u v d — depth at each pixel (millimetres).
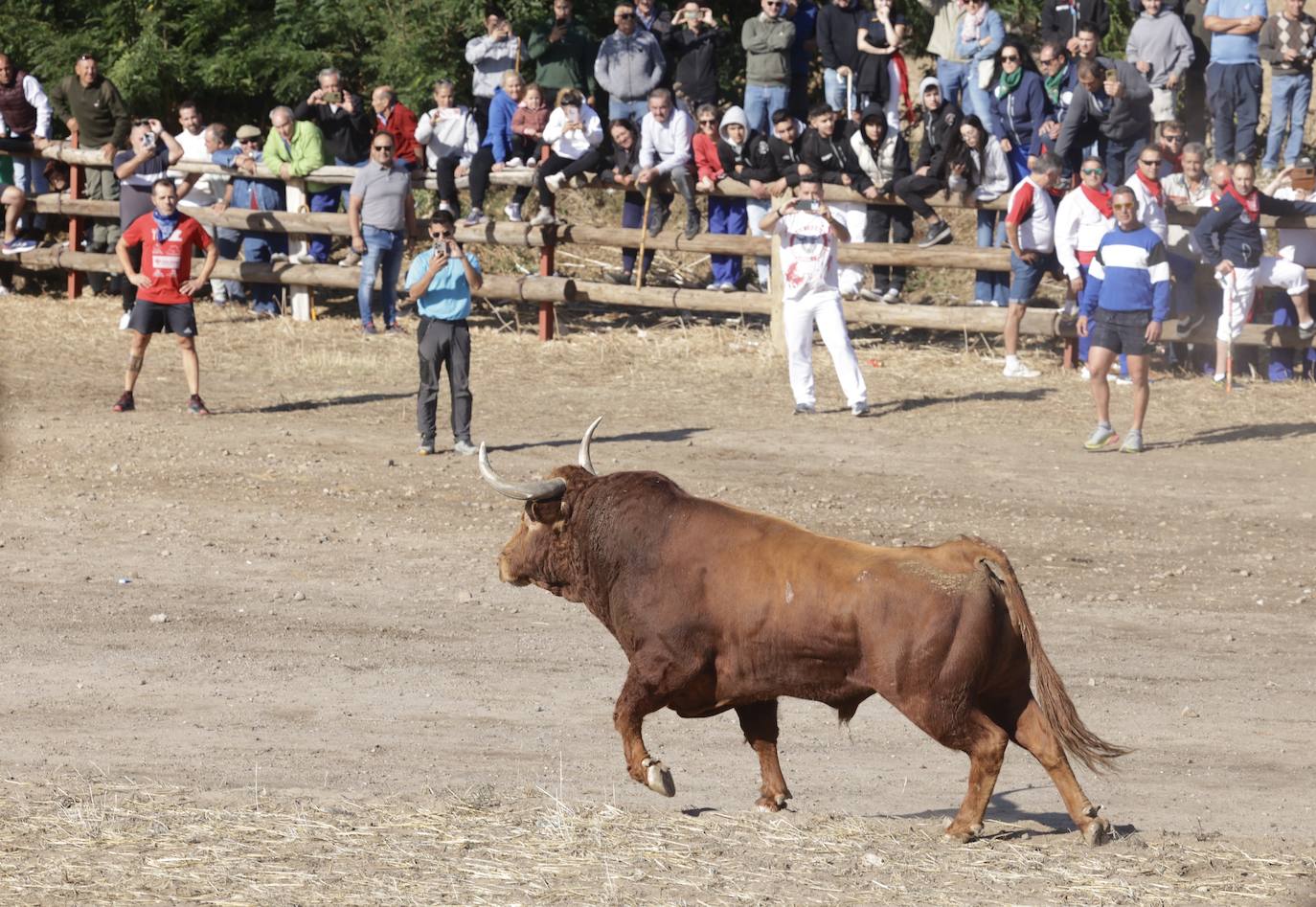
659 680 8547
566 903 6980
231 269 27906
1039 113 24688
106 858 7520
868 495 18172
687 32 26844
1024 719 8359
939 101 24812
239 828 8070
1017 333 24688
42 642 12750
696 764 10516
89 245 29828
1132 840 8352
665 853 7789
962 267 24953
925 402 23250
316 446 20031
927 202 25156
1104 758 8250
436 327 19469
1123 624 13938
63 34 31812
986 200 24891
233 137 32906
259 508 17234
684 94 26750
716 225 26797
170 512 16938
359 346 26328
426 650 12867
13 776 9352
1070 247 23375
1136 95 23781
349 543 16031
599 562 8773
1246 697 12078
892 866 7680
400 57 30047
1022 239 24156
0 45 31453
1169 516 17625
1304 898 7375
